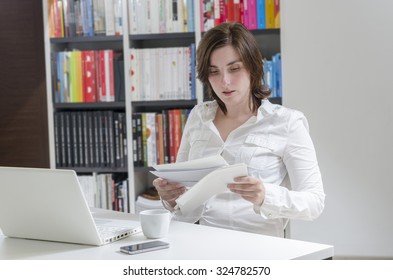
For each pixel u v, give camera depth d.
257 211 2.47
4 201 2.24
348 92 4.20
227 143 2.82
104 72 4.59
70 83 4.63
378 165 4.21
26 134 4.74
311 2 4.20
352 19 4.16
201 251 2.00
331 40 4.19
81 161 4.64
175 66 4.47
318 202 2.55
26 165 4.76
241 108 2.85
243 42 2.70
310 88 4.24
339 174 4.25
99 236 2.11
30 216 2.21
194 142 2.93
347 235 4.27
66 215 2.11
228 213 2.72
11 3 4.67
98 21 4.56
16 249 2.14
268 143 2.75
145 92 4.52
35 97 4.70
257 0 4.31
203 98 4.44
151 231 2.20
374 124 4.19
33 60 4.68
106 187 4.64
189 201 2.30
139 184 4.75
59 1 4.61
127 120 4.54
